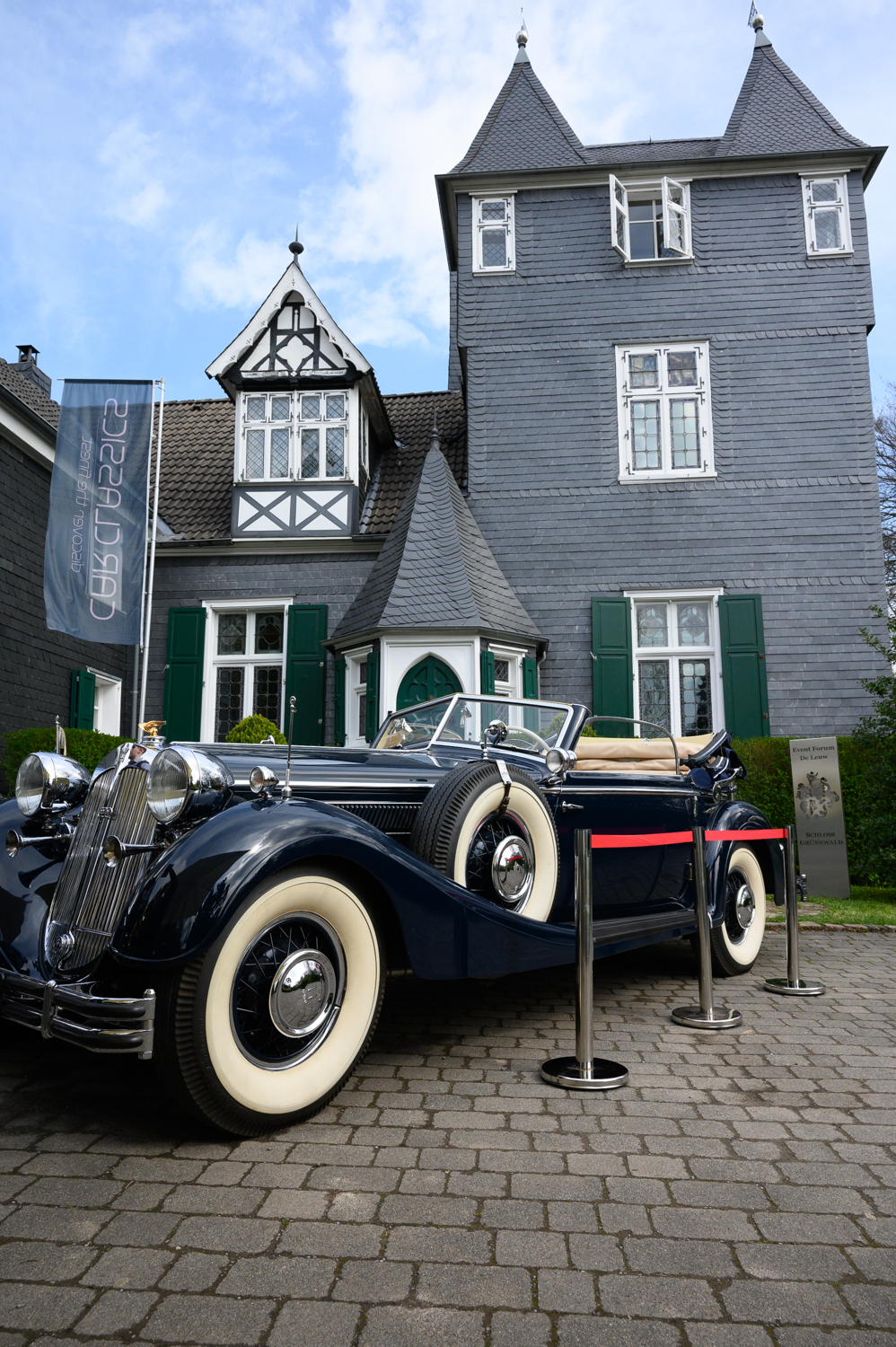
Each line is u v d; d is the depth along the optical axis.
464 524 11.43
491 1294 1.77
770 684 11.20
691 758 4.82
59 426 9.80
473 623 10.19
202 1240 1.96
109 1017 2.33
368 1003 2.80
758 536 11.52
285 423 12.41
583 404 12.03
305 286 12.29
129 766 2.89
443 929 2.89
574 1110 2.77
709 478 11.67
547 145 12.74
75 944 2.78
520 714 4.70
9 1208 2.11
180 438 14.58
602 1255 1.92
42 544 10.22
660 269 12.20
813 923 6.55
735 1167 2.36
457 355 15.23
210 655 12.18
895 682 8.48
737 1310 1.72
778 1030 3.72
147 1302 1.73
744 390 11.84
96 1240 1.96
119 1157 2.40
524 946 3.15
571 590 11.68
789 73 12.97
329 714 11.76
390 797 3.56
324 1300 1.75
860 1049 3.44
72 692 10.63
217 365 12.21
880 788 8.23
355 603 11.35
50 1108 2.79
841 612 11.24
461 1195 2.19
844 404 11.65
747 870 5.05
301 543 12.08
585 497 11.84
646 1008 4.11
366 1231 2.01
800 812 8.31
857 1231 2.03
